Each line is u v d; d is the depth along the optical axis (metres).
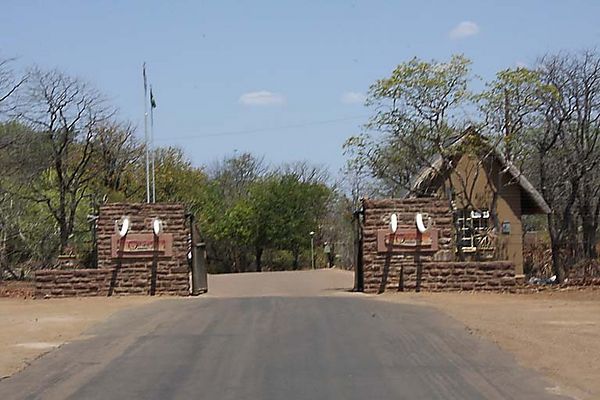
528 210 37.38
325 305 21.75
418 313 19.66
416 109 34.62
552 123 33.69
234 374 12.17
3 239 39.22
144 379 11.95
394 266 27.38
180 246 27.67
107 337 16.09
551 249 36.25
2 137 39.50
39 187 42.31
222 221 73.06
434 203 27.61
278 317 18.81
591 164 33.69
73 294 27.38
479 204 36.47
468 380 11.58
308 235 74.75
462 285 27.16
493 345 14.51
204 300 24.48
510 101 33.62
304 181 77.56
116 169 47.38
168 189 63.00
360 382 11.50
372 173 37.19
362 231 28.02
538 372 12.09
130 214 27.84
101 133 45.66
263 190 74.50
